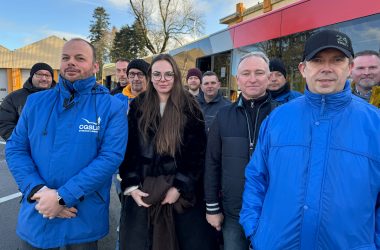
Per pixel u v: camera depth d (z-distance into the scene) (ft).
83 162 7.44
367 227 5.20
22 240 7.54
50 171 7.32
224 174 8.02
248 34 21.03
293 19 17.33
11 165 7.52
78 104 7.59
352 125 5.48
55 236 7.32
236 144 7.90
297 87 16.74
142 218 8.32
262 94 8.06
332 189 5.26
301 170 5.55
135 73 13.71
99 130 7.66
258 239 5.91
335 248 5.20
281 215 5.62
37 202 7.16
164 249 8.00
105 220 7.96
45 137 7.44
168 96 8.86
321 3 15.62
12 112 13.16
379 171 5.21
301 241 5.41
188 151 8.50
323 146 5.49
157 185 8.08
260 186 6.51
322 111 5.66
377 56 10.77
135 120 8.82
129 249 8.34
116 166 7.67
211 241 8.59
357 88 11.19
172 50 33.83
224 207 8.14
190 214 8.42
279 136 5.99
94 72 8.07
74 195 6.95
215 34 25.16
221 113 8.35
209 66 25.85
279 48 18.19
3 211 15.84
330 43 5.51
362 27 13.41
